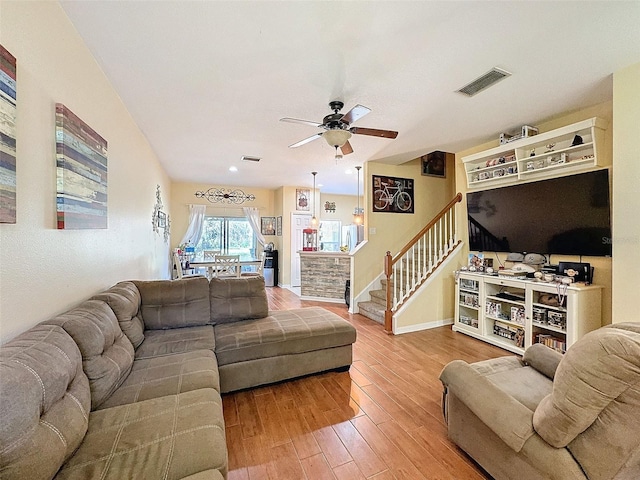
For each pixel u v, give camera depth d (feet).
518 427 4.12
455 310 13.12
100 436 3.81
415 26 5.71
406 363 9.75
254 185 25.17
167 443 3.74
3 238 3.93
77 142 5.78
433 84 7.94
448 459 5.50
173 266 22.41
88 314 5.21
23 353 3.43
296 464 5.36
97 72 7.00
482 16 5.45
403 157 15.57
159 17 5.50
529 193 10.94
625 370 2.99
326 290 19.95
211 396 4.94
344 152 10.69
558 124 10.30
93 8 5.31
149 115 10.03
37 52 4.64
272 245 26.43
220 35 6.00
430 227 14.12
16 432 2.72
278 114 9.91
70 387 3.91
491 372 5.90
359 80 7.73
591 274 9.37
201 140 12.69
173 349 6.93
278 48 6.41
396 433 6.23
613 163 7.52
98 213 6.88
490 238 12.62
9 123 3.88
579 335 8.70
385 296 15.31
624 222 7.36
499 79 7.70
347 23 5.63
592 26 5.72
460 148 13.84
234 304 9.21
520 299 10.76
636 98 7.09
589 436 3.45
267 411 7.00
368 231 16.81
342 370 9.14
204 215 24.44
